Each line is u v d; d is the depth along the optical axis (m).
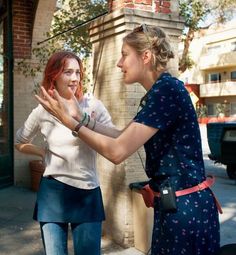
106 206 5.26
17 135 3.08
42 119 2.88
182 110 2.08
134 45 2.16
